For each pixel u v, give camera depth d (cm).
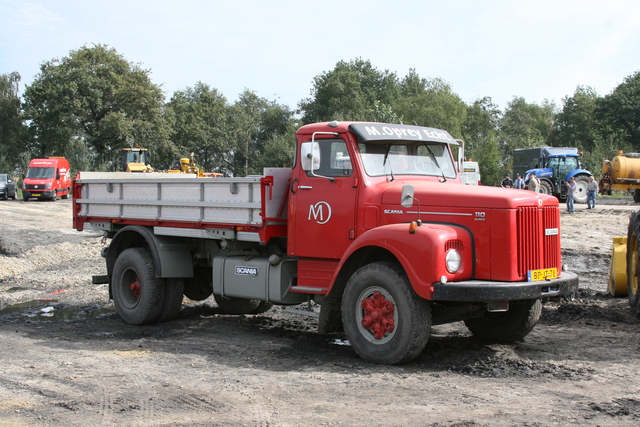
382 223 613
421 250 545
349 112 6284
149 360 619
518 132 7525
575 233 1770
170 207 802
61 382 538
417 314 556
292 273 707
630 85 6309
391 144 663
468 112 6900
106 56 5522
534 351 624
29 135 6084
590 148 6744
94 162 5231
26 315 905
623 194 3703
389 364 576
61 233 1975
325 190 651
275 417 436
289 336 735
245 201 704
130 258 825
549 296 588
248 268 727
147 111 5594
